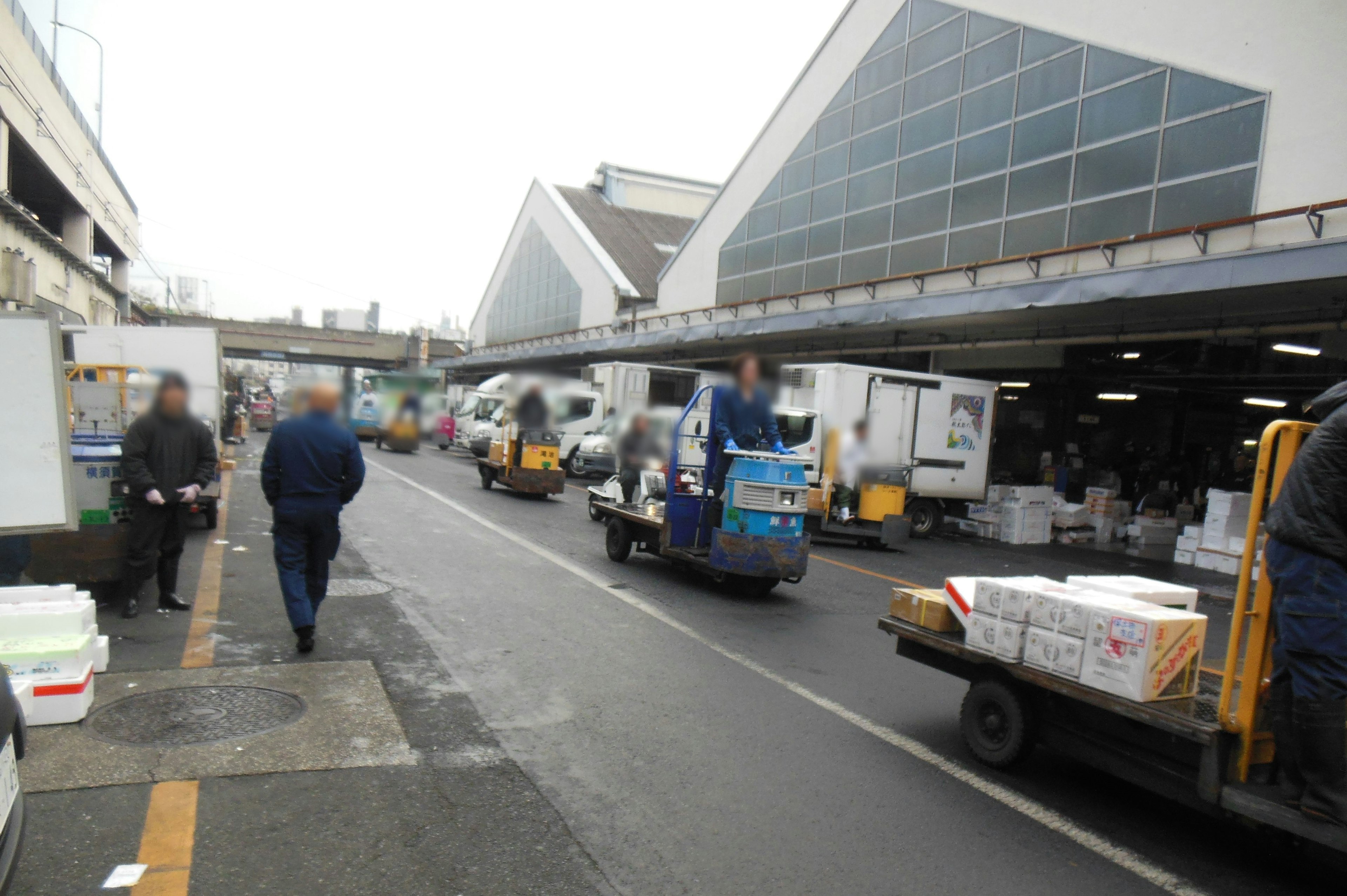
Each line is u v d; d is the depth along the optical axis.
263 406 36.88
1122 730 4.02
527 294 45.78
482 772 4.08
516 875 3.20
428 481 18.00
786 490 8.33
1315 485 3.19
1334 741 3.15
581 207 45.50
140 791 3.62
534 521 13.09
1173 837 3.94
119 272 38.56
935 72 18.06
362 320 66.88
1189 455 23.84
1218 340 15.74
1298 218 11.30
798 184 22.69
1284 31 11.68
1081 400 20.97
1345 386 3.36
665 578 9.40
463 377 59.41
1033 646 4.32
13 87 17.88
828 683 5.94
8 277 15.98
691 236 28.03
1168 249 13.01
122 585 7.30
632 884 3.20
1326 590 3.16
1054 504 17.05
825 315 18.80
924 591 5.36
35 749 3.93
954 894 3.29
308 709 4.68
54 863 3.04
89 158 27.48
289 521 5.66
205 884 2.98
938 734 5.09
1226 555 13.64
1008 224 16.14
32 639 4.48
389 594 7.57
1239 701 3.56
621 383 22.78
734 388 8.88
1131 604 4.09
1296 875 3.65
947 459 15.62
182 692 4.80
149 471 6.25
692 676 5.85
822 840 3.66
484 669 5.65
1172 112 13.16
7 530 5.09
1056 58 15.23
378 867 3.18
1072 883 3.44
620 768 4.25
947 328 17.94
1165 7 13.32
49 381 5.14
